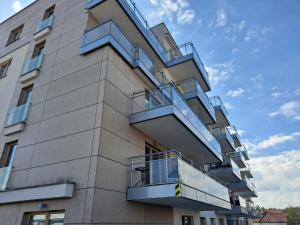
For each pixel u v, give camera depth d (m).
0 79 12.33
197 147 11.30
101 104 7.12
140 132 9.06
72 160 6.78
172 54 15.83
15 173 8.13
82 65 8.50
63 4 11.50
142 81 10.20
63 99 8.31
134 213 7.22
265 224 49.75
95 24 9.96
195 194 7.50
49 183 6.89
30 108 9.34
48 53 10.34
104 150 6.64
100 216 5.80
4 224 7.28
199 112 15.15
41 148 7.88
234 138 26.48
